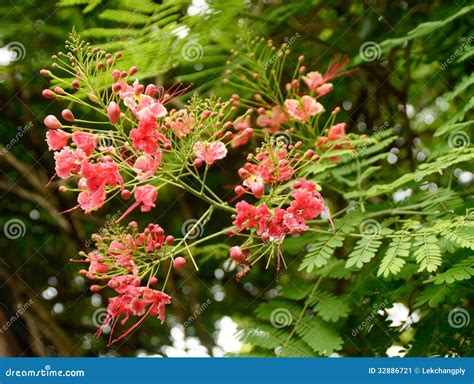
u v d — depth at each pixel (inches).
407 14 188.1
